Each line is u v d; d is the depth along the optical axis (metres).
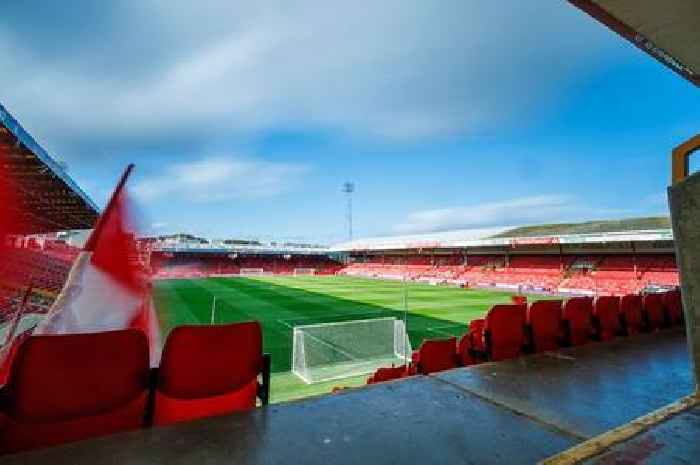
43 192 9.97
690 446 1.26
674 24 2.22
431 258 53.00
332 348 11.50
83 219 14.44
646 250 30.52
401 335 12.70
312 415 1.85
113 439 1.56
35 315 8.84
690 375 2.70
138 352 1.91
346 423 1.78
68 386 1.72
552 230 38.97
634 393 2.32
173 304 21.09
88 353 1.77
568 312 4.32
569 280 32.38
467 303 23.09
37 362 1.66
